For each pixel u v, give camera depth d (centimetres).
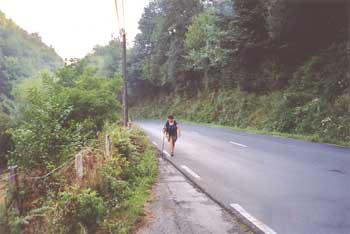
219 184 778
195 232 486
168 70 5259
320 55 2159
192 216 557
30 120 1163
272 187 734
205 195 693
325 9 2034
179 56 4972
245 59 2928
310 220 523
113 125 1631
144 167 959
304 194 671
